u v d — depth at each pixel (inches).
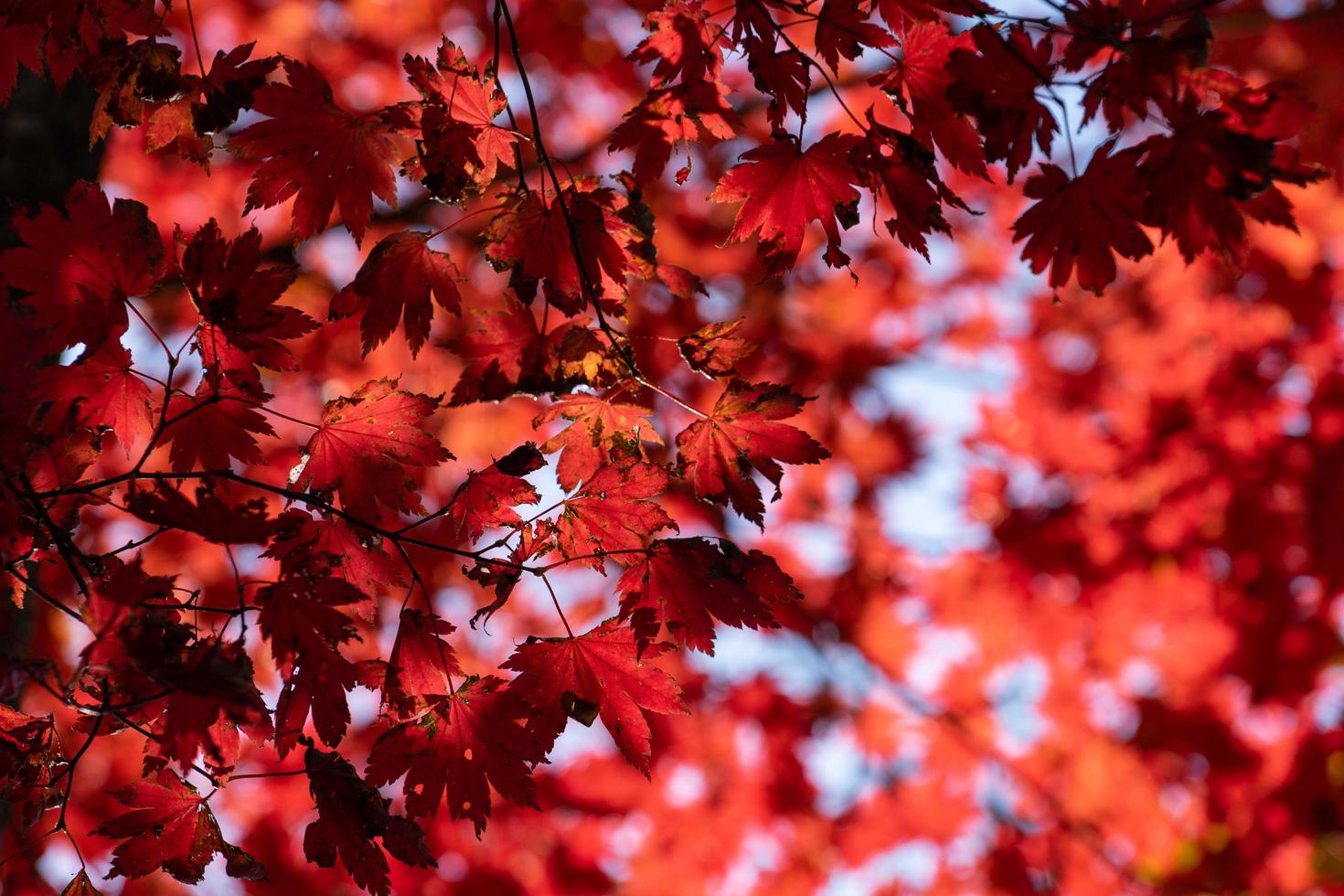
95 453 96.7
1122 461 220.1
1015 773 245.6
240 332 96.0
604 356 97.7
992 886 238.7
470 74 97.1
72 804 177.2
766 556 97.7
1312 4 233.0
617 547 97.9
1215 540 217.6
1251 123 94.0
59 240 95.7
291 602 95.3
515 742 97.1
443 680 97.2
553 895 212.5
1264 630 216.8
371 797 96.7
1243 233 94.7
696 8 96.6
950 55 95.4
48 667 94.0
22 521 95.3
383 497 97.7
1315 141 225.5
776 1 96.7
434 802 97.0
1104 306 241.3
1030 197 95.6
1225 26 201.3
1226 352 223.9
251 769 199.2
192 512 93.9
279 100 97.0
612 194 97.4
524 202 97.4
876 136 96.9
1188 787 229.0
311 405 210.2
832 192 97.6
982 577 236.5
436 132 97.1
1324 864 225.0
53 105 105.7
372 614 98.0
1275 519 211.6
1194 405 216.7
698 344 97.7
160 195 220.2
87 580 97.3
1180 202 94.7
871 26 96.7
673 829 230.5
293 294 204.4
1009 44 94.7
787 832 241.1
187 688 93.4
